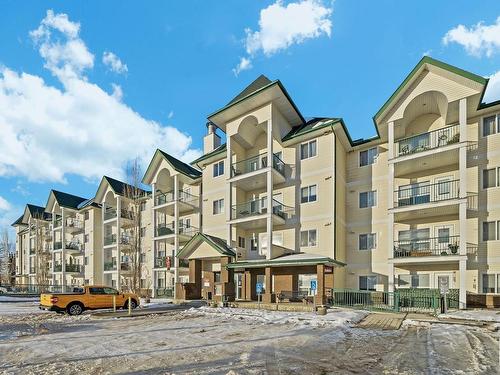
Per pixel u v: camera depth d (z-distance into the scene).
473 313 15.97
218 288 23.12
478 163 20.16
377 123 22.80
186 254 26.69
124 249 39.56
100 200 44.53
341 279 23.45
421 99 21.20
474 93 19.09
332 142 24.06
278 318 14.98
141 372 7.02
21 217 63.38
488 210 19.50
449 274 20.36
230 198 26.91
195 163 32.22
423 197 21.66
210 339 10.51
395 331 11.85
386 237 23.28
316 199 24.44
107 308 20.27
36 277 50.94
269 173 24.45
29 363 7.85
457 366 7.39
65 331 12.59
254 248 27.72
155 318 16.39
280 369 7.22
